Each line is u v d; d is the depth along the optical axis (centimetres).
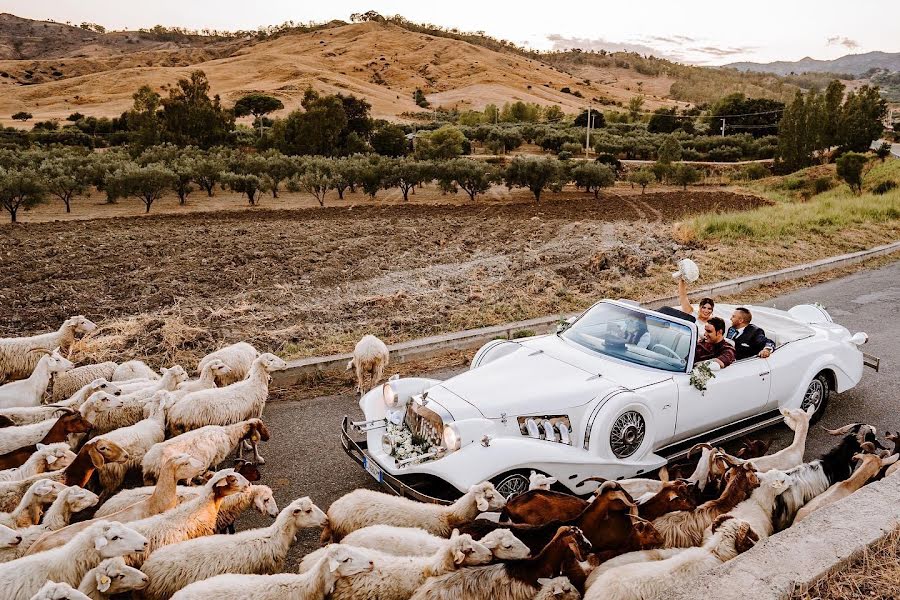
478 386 642
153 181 2955
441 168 3588
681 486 541
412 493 570
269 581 443
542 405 612
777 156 6169
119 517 545
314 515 522
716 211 3008
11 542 499
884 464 574
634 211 3103
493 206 3272
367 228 2392
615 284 1458
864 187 4044
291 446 766
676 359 686
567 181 3816
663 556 470
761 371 730
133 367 894
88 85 16350
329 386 950
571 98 19200
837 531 429
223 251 1886
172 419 729
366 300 1334
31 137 6438
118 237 2119
